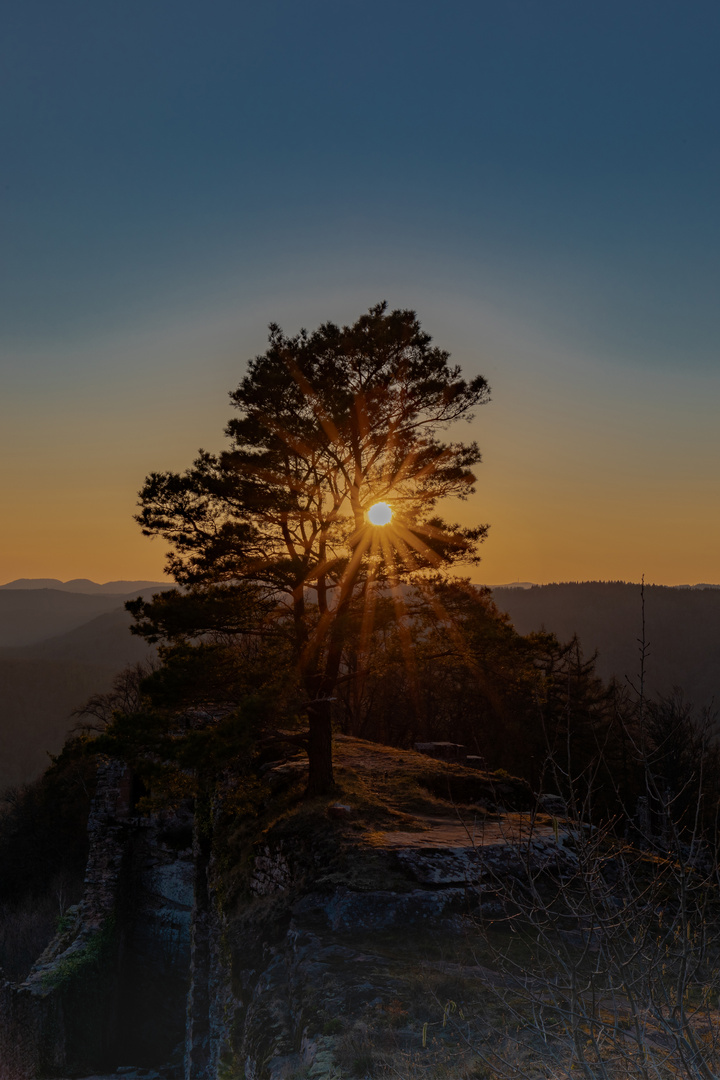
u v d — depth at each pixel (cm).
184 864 3038
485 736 4469
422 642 2133
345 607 2078
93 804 3153
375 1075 768
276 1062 941
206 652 2023
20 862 5047
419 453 2134
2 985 2580
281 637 2205
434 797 2186
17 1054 2470
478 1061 717
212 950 2170
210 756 1778
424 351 2141
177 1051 2875
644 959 531
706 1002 529
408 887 1416
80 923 3031
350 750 2855
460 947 1189
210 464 2103
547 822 1764
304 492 2062
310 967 1151
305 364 2128
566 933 1185
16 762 14912
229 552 2081
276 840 1838
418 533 2088
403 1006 941
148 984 3028
